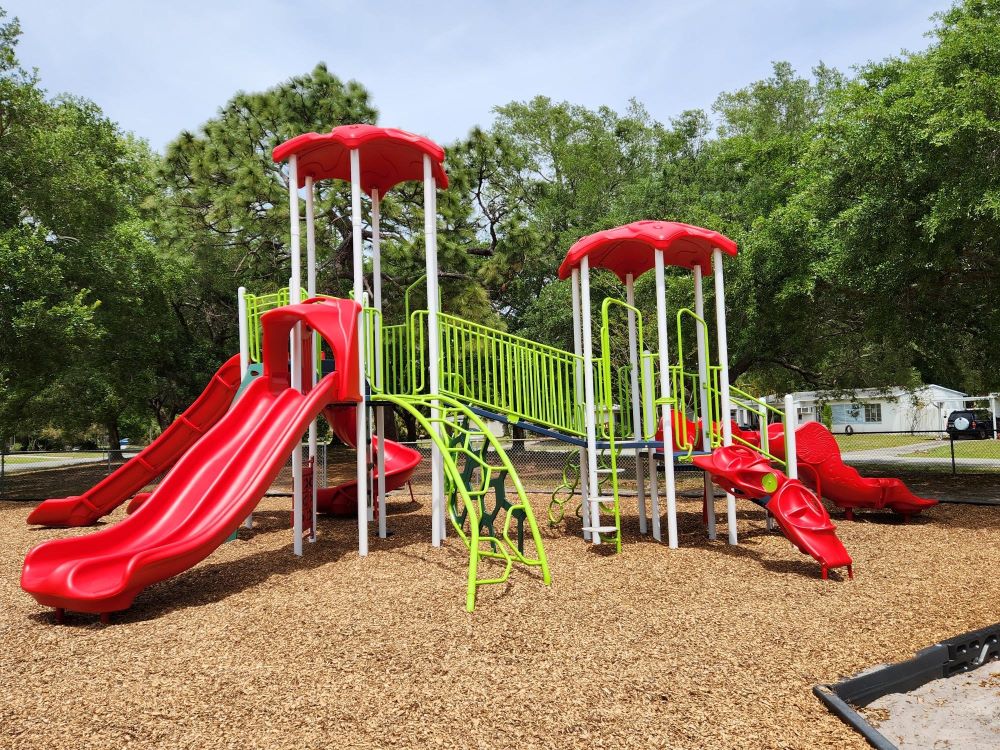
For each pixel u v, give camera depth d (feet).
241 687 12.03
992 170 26.66
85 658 13.98
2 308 39.60
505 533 20.59
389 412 59.72
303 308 23.39
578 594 17.89
